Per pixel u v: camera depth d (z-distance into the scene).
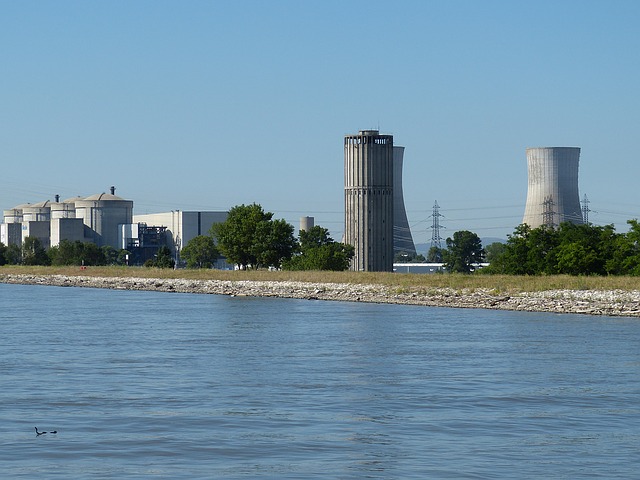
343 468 41.28
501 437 47.84
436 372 70.62
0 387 63.72
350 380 66.69
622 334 98.50
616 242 172.62
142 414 53.81
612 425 50.91
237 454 43.94
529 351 83.56
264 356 81.00
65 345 90.50
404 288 167.75
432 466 41.72
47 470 40.75
